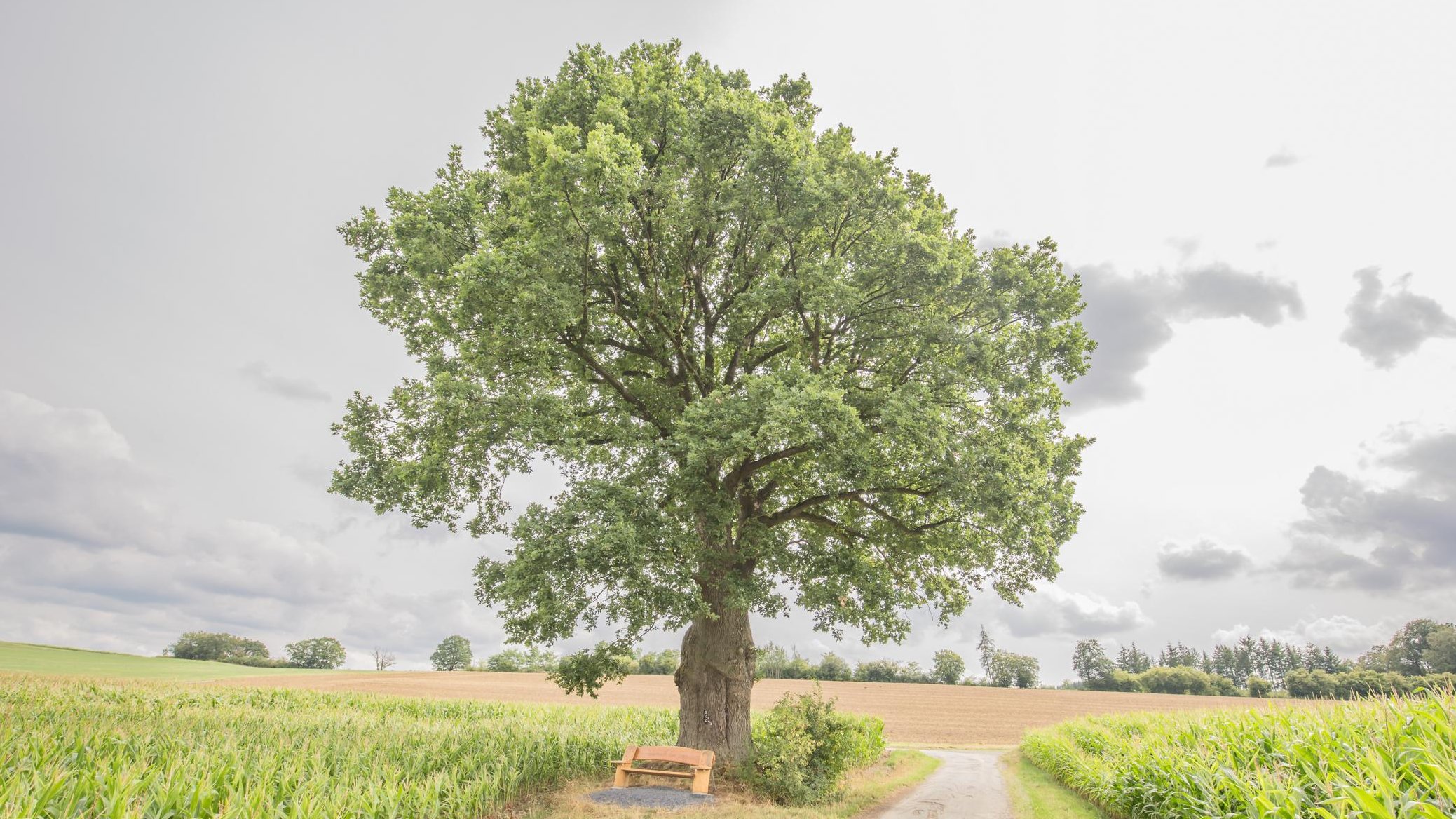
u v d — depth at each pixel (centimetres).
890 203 1552
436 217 1595
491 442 1552
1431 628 9131
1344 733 775
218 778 945
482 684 5878
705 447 1369
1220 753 967
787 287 1512
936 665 12306
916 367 1656
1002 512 1480
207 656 11556
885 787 1761
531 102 1650
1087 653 13475
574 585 1364
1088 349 1586
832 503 1883
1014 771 2270
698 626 1709
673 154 1590
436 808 1034
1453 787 529
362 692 4034
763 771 1516
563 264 1406
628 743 1969
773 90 1919
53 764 938
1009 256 1594
